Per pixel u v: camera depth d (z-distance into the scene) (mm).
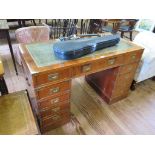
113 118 1646
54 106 1271
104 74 1676
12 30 3629
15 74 2182
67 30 2742
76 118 1618
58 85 1138
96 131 1488
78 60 1133
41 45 1335
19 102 1106
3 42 3025
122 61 1386
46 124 1372
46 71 995
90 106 1780
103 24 3020
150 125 1596
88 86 2094
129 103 1854
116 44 1471
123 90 1766
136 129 1538
